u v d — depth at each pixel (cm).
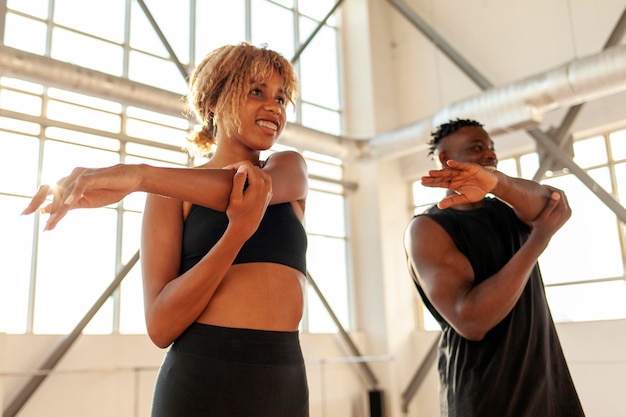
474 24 930
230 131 112
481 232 143
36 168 675
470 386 131
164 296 94
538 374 134
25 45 694
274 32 966
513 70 877
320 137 818
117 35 777
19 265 649
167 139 780
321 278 930
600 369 735
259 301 100
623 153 771
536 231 127
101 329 692
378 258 948
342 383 891
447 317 132
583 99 655
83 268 690
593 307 761
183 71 766
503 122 700
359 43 1026
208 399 94
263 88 113
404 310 952
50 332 656
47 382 625
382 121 994
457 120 171
